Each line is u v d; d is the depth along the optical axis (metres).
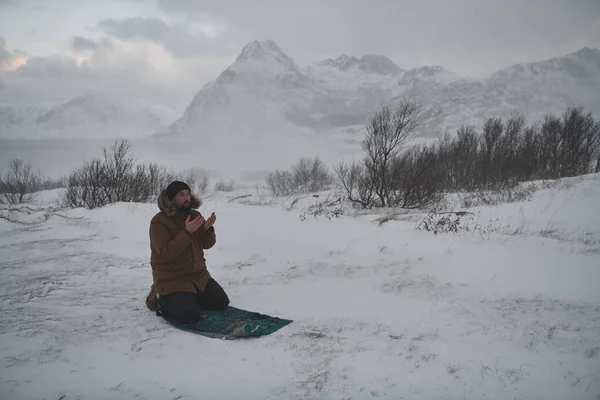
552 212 13.59
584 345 4.27
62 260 7.59
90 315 4.89
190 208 4.86
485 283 6.08
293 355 4.00
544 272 6.38
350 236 8.54
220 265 7.33
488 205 15.48
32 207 13.98
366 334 4.50
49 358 3.82
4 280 6.29
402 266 6.84
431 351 4.13
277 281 6.39
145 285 6.20
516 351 4.16
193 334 4.43
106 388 3.38
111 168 16.44
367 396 3.35
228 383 3.50
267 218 10.30
